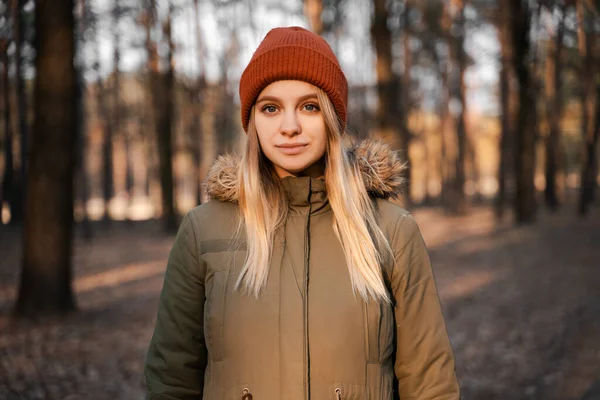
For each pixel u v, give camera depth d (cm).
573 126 2709
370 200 153
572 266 1066
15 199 1797
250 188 144
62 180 691
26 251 692
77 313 711
